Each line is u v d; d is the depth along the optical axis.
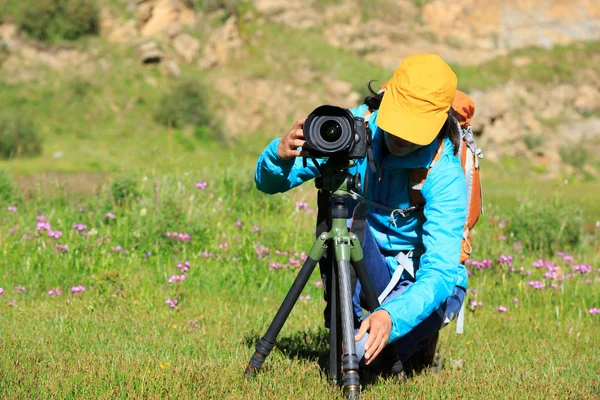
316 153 3.88
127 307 6.59
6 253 8.38
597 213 22.00
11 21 41.34
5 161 31.20
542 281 8.62
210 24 48.19
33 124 33.91
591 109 56.00
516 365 5.32
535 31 61.59
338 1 56.62
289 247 9.94
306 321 6.41
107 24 44.22
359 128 3.81
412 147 3.87
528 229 12.27
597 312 7.33
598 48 61.69
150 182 12.24
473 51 58.19
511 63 57.81
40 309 6.39
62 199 13.12
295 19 53.56
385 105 3.81
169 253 9.08
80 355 4.72
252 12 52.75
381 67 52.84
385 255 4.43
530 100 54.50
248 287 8.02
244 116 43.88
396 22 57.44
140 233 9.31
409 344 4.41
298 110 45.69
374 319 3.66
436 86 3.75
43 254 8.30
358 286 4.27
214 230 10.28
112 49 42.97
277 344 5.43
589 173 49.06
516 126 51.03
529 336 6.51
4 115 33.47
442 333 6.30
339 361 4.21
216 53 47.12
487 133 50.25
